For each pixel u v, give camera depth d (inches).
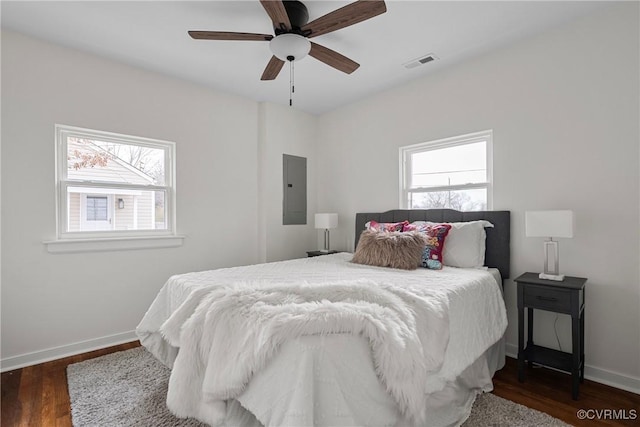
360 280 65.9
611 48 82.8
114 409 70.3
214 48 102.7
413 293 63.3
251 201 148.3
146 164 120.3
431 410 59.3
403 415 48.7
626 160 80.7
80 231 105.5
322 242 167.6
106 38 96.5
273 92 140.0
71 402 73.1
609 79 83.1
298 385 43.0
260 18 86.6
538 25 90.8
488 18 87.4
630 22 80.1
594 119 85.4
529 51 97.1
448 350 62.9
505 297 101.3
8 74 91.7
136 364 92.9
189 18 86.6
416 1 79.9
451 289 70.5
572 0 80.4
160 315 82.6
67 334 100.7
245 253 145.7
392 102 135.3
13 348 92.1
